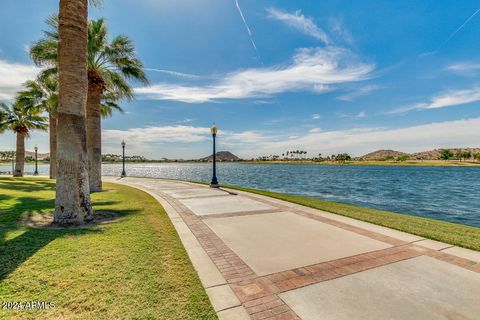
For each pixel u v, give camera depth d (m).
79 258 3.75
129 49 12.20
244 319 2.43
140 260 3.75
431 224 6.03
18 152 25.31
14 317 2.35
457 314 2.50
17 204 8.08
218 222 6.32
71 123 6.02
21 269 3.33
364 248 4.40
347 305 2.67
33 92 19.86
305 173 61.91
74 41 6.14
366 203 17.53
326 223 6.23
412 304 2.68
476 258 3.92
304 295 2.88
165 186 15.98
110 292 2.84
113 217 6.80
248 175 53.06
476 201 19.30
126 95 13.43
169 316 2.45
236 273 3.43
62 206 5.82
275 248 4.43
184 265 3.65
